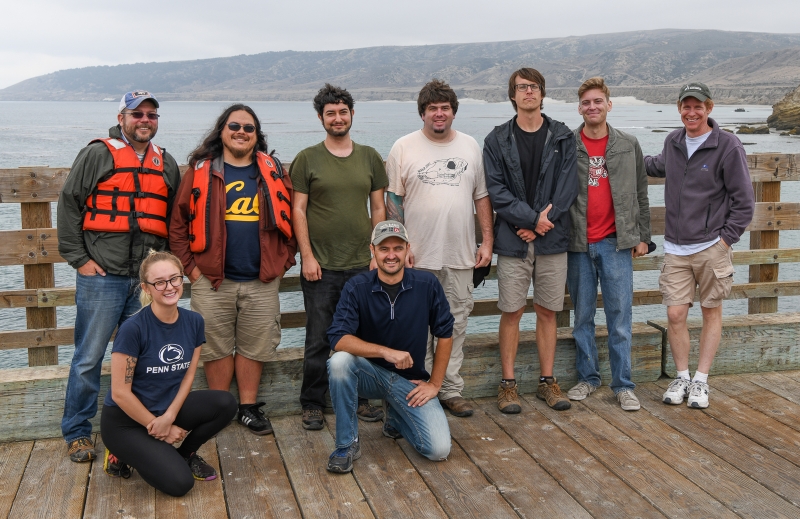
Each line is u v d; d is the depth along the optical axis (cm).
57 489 305
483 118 14162
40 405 356
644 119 12706
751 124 8225
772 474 317
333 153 371
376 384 337
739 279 1433
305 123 11731
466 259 383
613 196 387
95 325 336
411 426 336
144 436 300
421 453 335
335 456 324
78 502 294
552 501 295
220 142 357
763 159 481
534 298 401
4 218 1789
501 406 396
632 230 391
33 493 301
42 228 408
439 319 339
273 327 370
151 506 292
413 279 336
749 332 454
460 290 386
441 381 345
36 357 427
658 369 448
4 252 401
